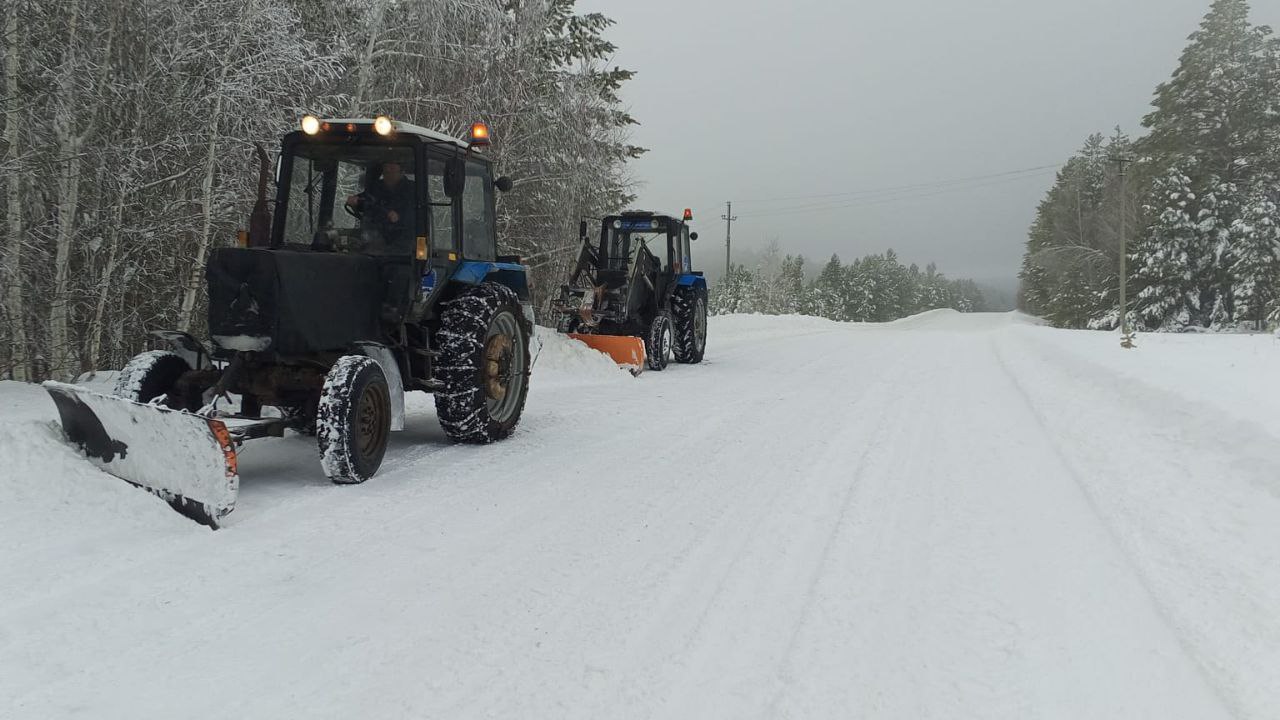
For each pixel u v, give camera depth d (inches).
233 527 153.2
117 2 315.6
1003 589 128.3
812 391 380.2
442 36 507.2
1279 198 1441.9
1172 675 99.1
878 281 4404.5
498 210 598.2
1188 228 1451.8
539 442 247.0
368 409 194.7
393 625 112.7
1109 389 351.6
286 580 128.3
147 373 186.1
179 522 150.9
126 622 110.3
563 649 106.7
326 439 181.5
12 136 289.7
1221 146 1520.7
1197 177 1494.8
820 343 775.1
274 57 358.0
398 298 211.6
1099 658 104.0
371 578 130.2
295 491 181.8
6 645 101.4
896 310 4510.3
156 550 137.1
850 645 108.7
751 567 139.0
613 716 89.9
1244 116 1499.8
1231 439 212.4
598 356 449.1
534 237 657.6
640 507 175.6
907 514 171.5
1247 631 110.0
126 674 96.3
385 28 488.7
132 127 342.0
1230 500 171.3
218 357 189.9
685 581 132.1
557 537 153.7
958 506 177.6
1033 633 111.7
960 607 121.3
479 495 182.7
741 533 158.1
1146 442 239.5
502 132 572.1
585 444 245.0
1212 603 119.8
